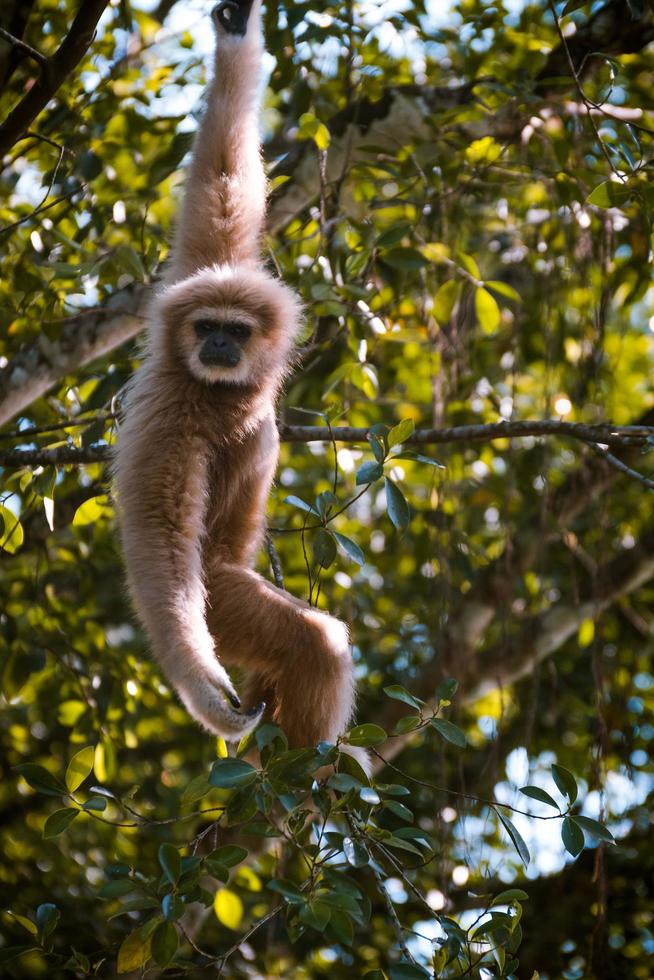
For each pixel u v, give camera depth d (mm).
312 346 10430
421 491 16234
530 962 13852
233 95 10188
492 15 12625
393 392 15883
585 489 14055
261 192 10430
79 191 10633
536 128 12773
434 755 13906
